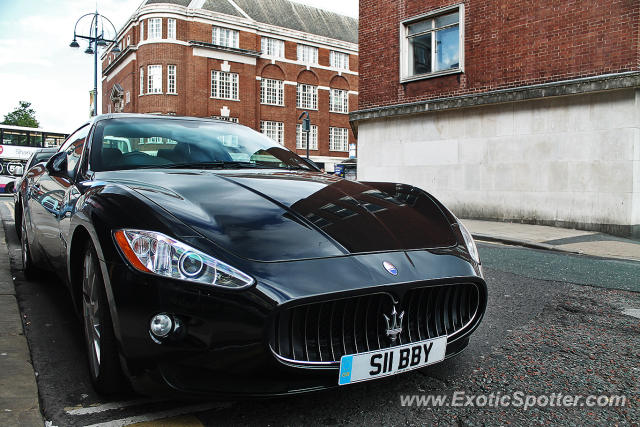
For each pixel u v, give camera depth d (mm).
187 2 37094
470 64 11664
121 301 1938
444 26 12273
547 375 2594
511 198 10938
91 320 2322
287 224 2180
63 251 2900
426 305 2172
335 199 2580
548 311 3785
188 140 3377
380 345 2033
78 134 3844
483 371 2637
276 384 1889
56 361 2658
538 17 10508
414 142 12773
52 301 3795
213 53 36875
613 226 9383
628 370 2666
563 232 9336
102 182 2588
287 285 1860
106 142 3139
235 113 37969
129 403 2201
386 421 2098
